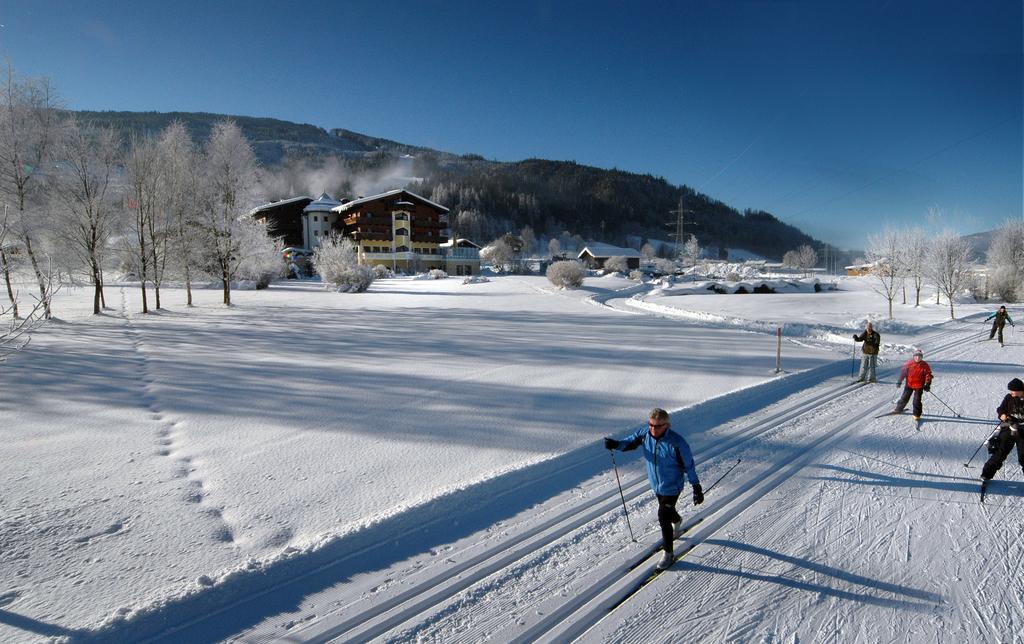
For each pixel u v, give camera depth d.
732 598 4.40
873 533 5.43
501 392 10.98
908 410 10.02
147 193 27.11
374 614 4.11
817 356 15.85
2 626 3.78
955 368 14.48
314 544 4.88
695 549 5.14
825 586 4.56
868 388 11.88
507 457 7.27
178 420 8.95
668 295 53.41
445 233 153.38
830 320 28.03
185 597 4.11
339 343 17.80
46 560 4.64
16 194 23.31
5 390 10.89
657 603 4.32
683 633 3.97
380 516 5.42
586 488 6.39
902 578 4.67
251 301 35.62
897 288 39.94
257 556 4.76
